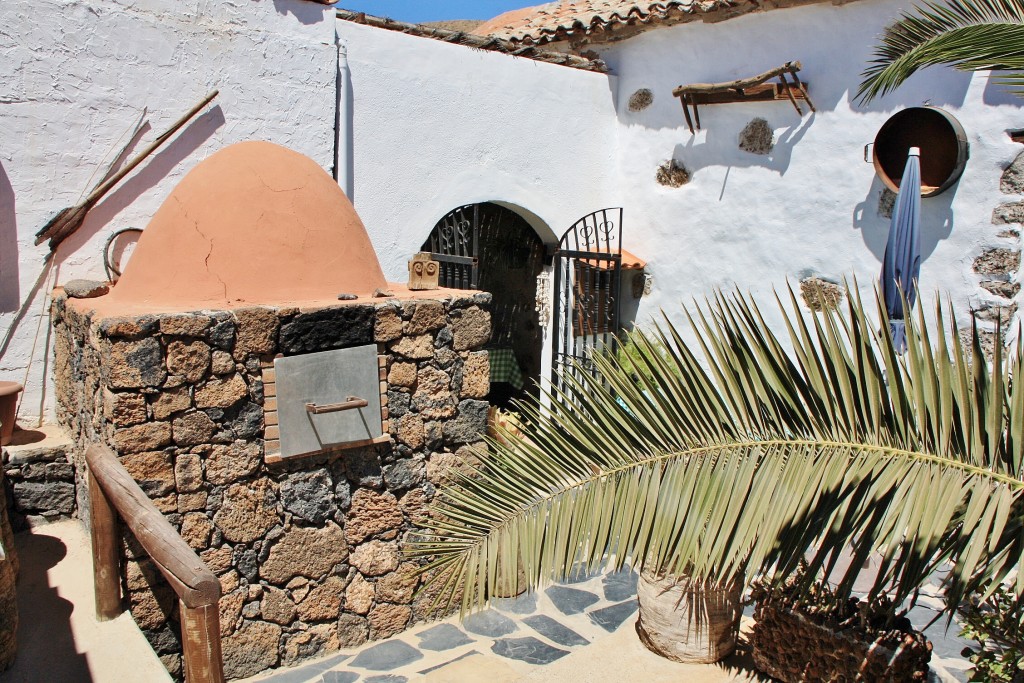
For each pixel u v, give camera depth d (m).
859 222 6.63
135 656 3.45
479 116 7.38
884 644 3.54
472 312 4.83
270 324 4.08
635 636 4.50
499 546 2.90
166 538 3.05
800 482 2.49
